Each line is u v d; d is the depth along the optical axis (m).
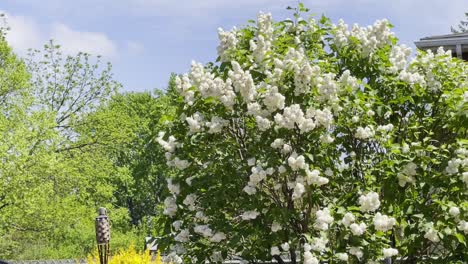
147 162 38.69
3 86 23.28
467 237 6.81
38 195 21.48
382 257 6.53
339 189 7.42
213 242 7.33
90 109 27.91
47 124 21.61
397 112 8.05
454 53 15.35
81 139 26.72
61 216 23.23
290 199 7.02
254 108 6.60
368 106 7.24
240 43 7.75
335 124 7.23
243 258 7.37
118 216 27.59
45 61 28.00
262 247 7.11
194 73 7.02
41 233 23.88
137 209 42.72
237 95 6.93
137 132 38.03
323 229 6.31
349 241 6.66
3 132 20.41
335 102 6.91
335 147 7.47
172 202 7.32
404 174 6.93
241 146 7.09
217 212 7.07
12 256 27.50
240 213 7.23
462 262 7.16
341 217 6.58
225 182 6.79
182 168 6.95
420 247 7.31
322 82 6.78
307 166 6.43
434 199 6.96
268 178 6.93
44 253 29.44
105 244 11.05
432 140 7.68
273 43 7.71
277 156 6.63
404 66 8.05
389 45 8.34
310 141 6.74
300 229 7.02
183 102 7.18
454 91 7.60
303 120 6.47
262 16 7.75
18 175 20.02
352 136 7.55
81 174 25.55
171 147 7.18
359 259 6.68
